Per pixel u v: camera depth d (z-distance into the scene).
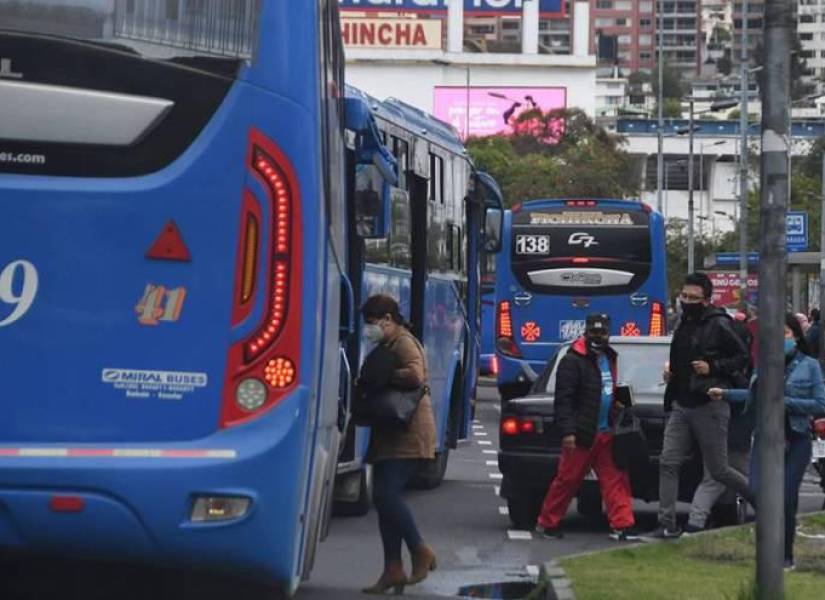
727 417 23.98
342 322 18.59
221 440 13.51
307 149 13.86
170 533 13.34
